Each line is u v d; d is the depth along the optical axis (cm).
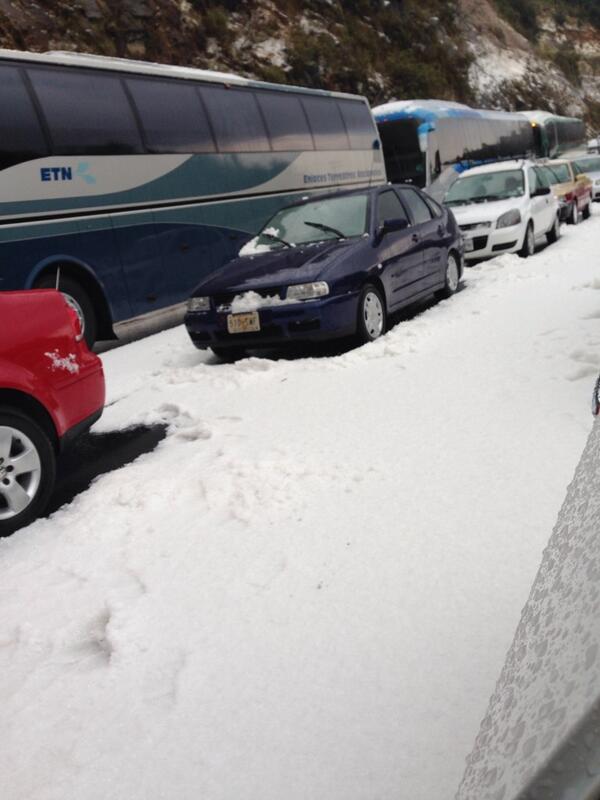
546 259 1296
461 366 648
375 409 562
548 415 488
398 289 897
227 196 1267
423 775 209
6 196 906
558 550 94
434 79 3759
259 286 786
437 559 325
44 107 963
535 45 5803
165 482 450
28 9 2303
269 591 320
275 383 685
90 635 310
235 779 219
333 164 1578
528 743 70
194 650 286
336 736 229
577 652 69
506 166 1544
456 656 259
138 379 802
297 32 3269
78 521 421
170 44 2728
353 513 383
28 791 228
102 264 1026
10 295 455
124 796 220
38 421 457
